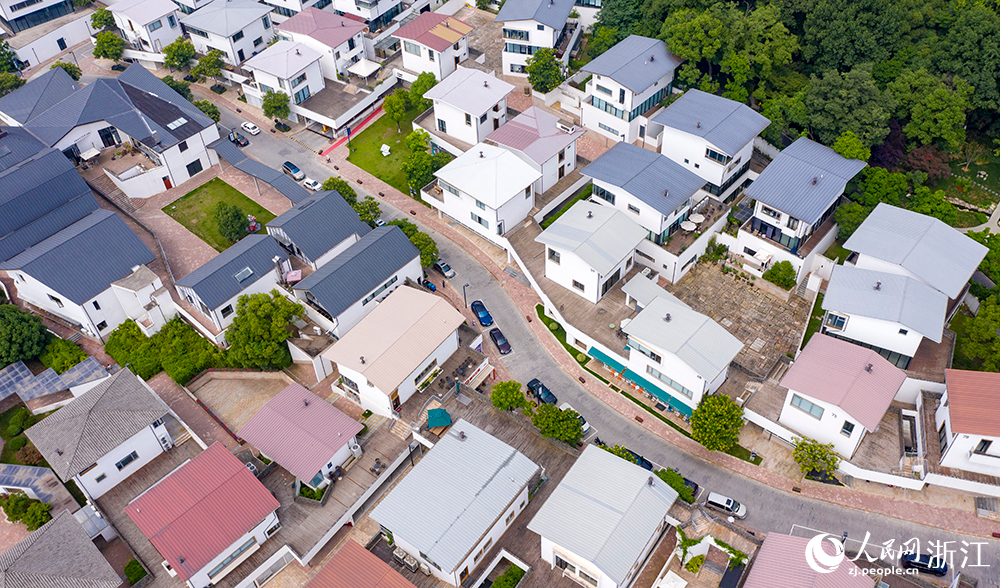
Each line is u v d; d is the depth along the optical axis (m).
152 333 89.69
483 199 91.62
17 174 99.06
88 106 109.62
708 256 94.81
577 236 86.56
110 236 93.19
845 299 77.94
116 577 64.25
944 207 89.62
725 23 107.44
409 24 122.38
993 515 69.00
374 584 61.94
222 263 88.81
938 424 73.25
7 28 137.00
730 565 63.06
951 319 84.50
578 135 102.31
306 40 121.69
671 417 79.50
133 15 128.25
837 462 71.06
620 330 84.38
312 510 70.75
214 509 66.94
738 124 98.44
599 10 125.38
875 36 103.62
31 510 71.88
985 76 97.75
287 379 84.31
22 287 92.62
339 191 99.00
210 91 126.94
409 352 78.31
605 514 62.88
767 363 82.50
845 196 96.44
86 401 75.81
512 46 121.00
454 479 67.69
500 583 63.59
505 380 83.50
